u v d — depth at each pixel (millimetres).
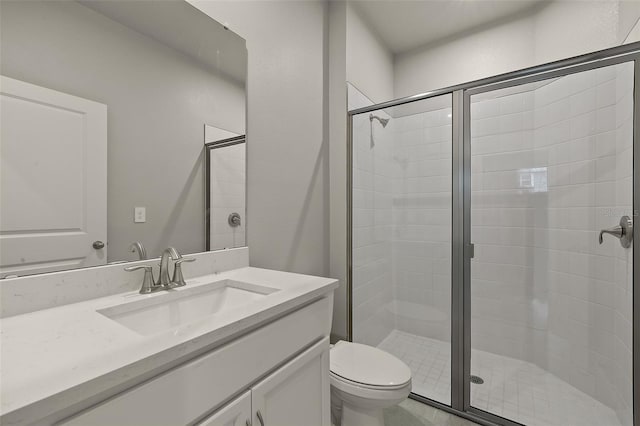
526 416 1535
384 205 2193
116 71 985
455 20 2357
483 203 1942
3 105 762
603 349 1530
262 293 1047
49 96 840
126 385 528
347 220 2035
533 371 1828
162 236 1110
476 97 1801
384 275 2197
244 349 734
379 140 2162
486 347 1961
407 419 1595
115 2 986
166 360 562
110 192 970
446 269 1971
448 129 1928
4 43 763
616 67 1454
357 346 1546
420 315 2061
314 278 1154
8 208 771
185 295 1017
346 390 1251
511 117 1834
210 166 1280
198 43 1229
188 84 1194
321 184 2006
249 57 1452
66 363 515
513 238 1882
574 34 1957
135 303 891
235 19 1382
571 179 1673
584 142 1609
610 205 1509
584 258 1637
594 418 1492
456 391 1673
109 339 617
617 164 1470
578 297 1661
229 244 1354
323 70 2033
